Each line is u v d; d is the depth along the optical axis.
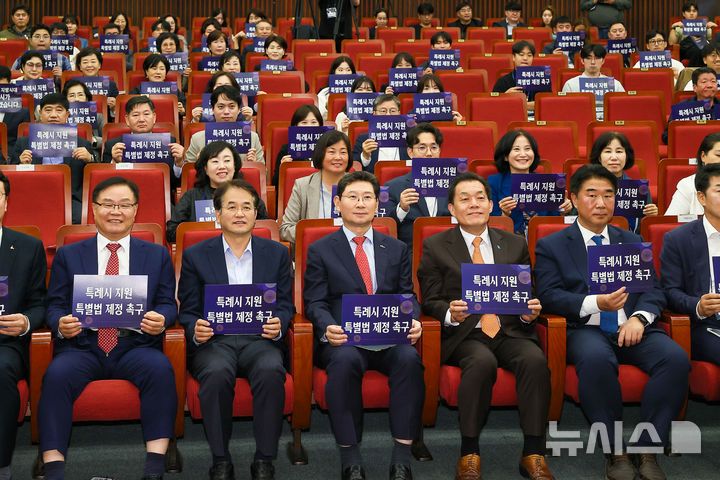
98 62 8.05
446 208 4.67
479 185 3.77
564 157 5.95
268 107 6.85
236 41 11.57
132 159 5.21
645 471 3.38
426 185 4.60
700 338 3.68
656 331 3.66
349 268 3.71
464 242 3.78
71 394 3.25
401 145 5.59
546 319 3.61
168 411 3.28
